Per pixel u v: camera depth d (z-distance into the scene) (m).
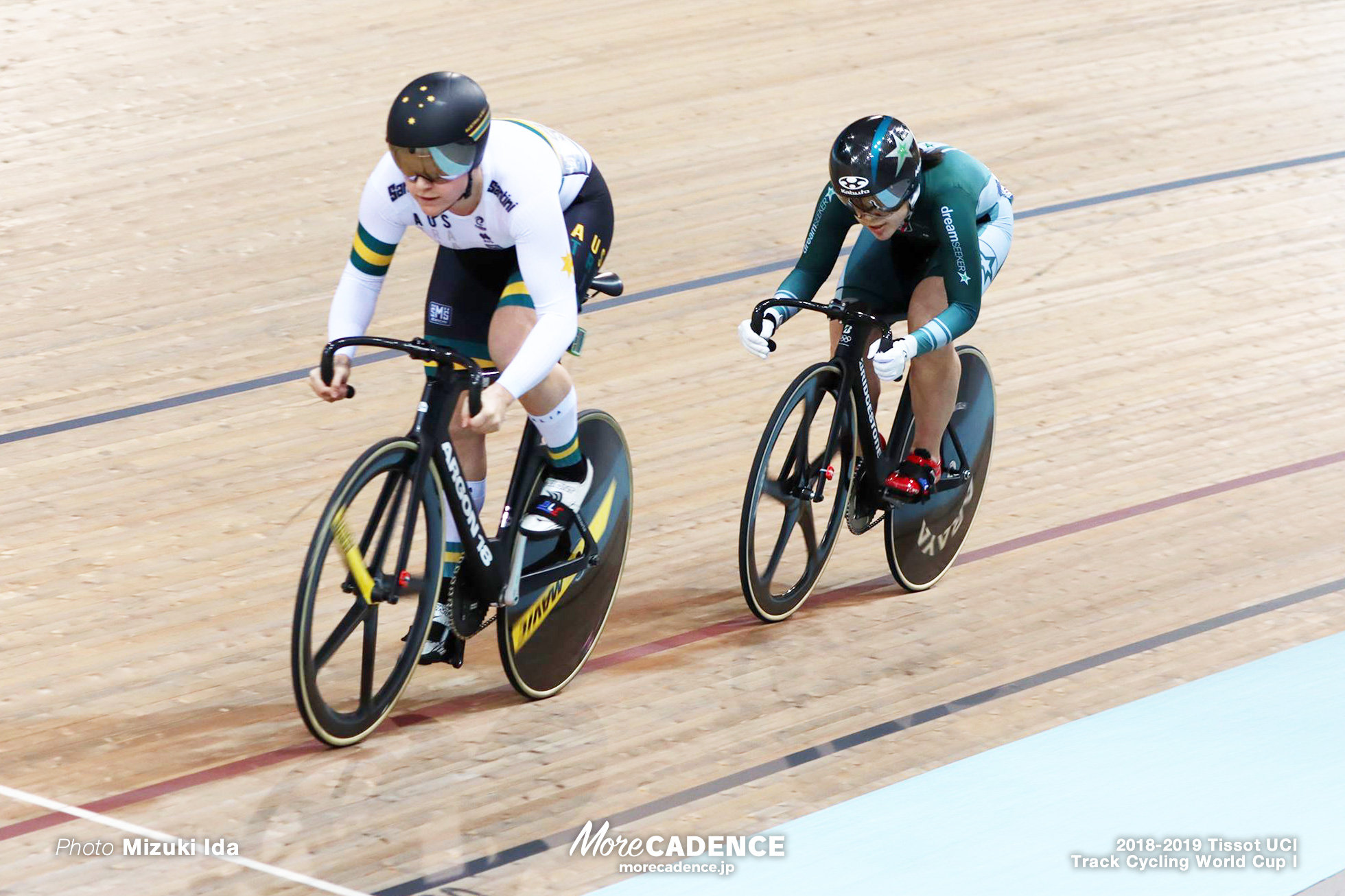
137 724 7.81
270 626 8.89
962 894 6.69
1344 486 11.49
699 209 16.20
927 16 23.27
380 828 7.00
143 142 16.95
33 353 12.38
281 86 18.78
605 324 13.56
